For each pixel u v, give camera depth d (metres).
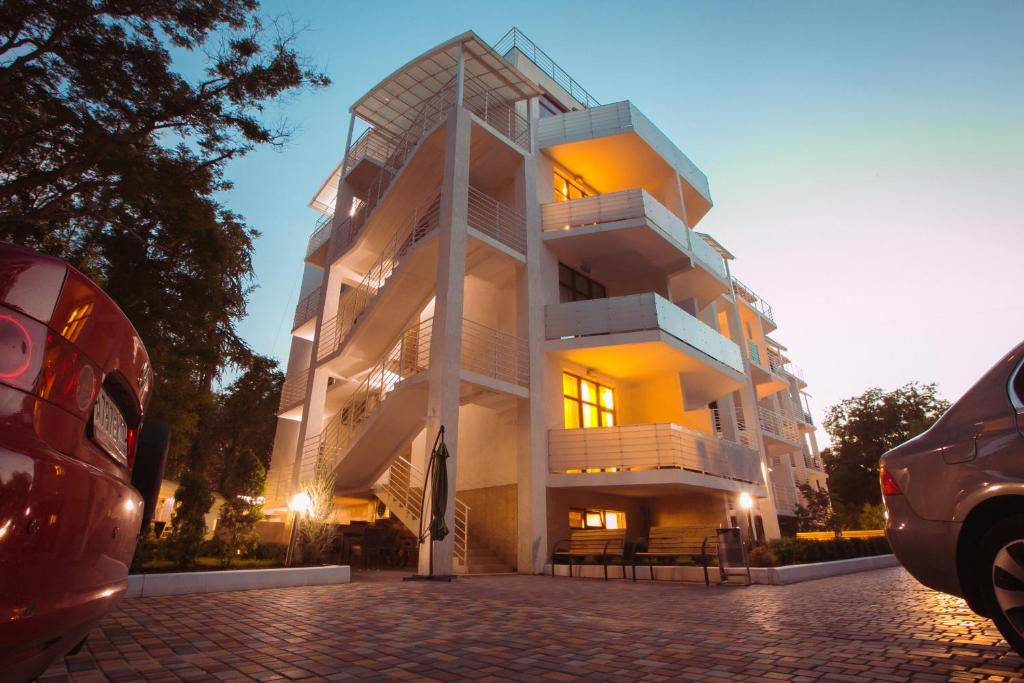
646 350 14.60
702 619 5.29
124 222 12.02
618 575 10.50
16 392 1.37
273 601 6.40
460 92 14.91
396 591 7.66
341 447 15.30
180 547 7.97
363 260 19.31
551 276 15.91
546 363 14.45
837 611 5.66
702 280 18.94
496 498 13.70
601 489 13.95
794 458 28.98
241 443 27.77
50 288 1.52
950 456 3.19
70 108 10.59
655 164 18.50
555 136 17.55
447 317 12.04
